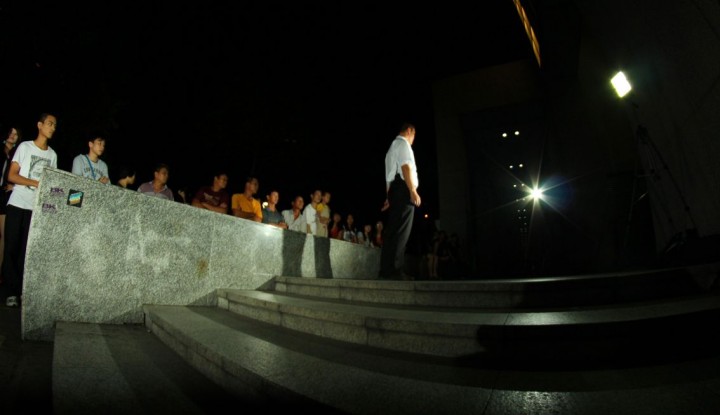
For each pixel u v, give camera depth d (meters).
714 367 2.18
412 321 2.81
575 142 12.19
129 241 4.52
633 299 3.24
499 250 18.97
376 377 2.25
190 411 2.26
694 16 4.52
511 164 19.42
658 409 1.71
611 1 6.59
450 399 1.92
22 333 3.65
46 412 2.16
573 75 11.34
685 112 5.27
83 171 4.95
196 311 4.60
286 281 5.68
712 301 2.83
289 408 2.05
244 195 7.21
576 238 12.60
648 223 8.08
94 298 4.17
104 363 2.96
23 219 4.74
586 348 2.39
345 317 3.18
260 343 3.04
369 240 14.00
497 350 2.51
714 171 4.78
